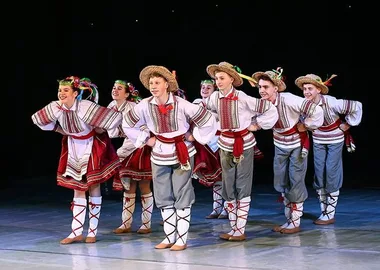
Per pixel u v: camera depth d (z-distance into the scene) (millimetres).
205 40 16500
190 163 9188
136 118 9141
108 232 10602
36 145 17438
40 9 16000
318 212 11688
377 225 10438
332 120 10695
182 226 9141
